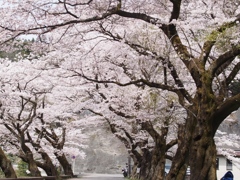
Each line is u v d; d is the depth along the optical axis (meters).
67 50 14.05
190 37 12.96
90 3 10.94
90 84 19.00
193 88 16.97
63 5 10.90
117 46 15.47
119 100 18.86
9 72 17.69
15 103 19.42
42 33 10.70
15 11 10.61
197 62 10.70
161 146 18.66
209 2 11.34
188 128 11.74
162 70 16.19
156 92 16.50
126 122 22.66
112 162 62.25
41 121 22.31
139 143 25.00
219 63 10.31
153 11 12.39
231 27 9.60
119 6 10.52
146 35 13.87
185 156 12.12
